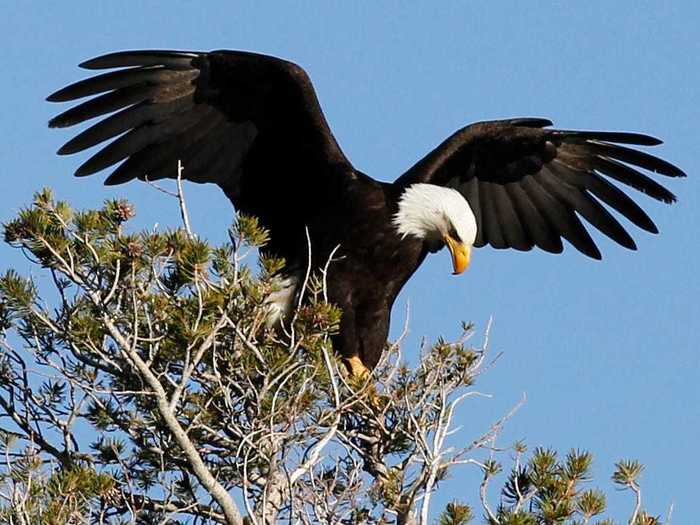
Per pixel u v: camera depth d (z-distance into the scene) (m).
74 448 11.54
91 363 11.12
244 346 10.98
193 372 11.13
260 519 10.06
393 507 10.55
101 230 10.82
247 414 11.10
